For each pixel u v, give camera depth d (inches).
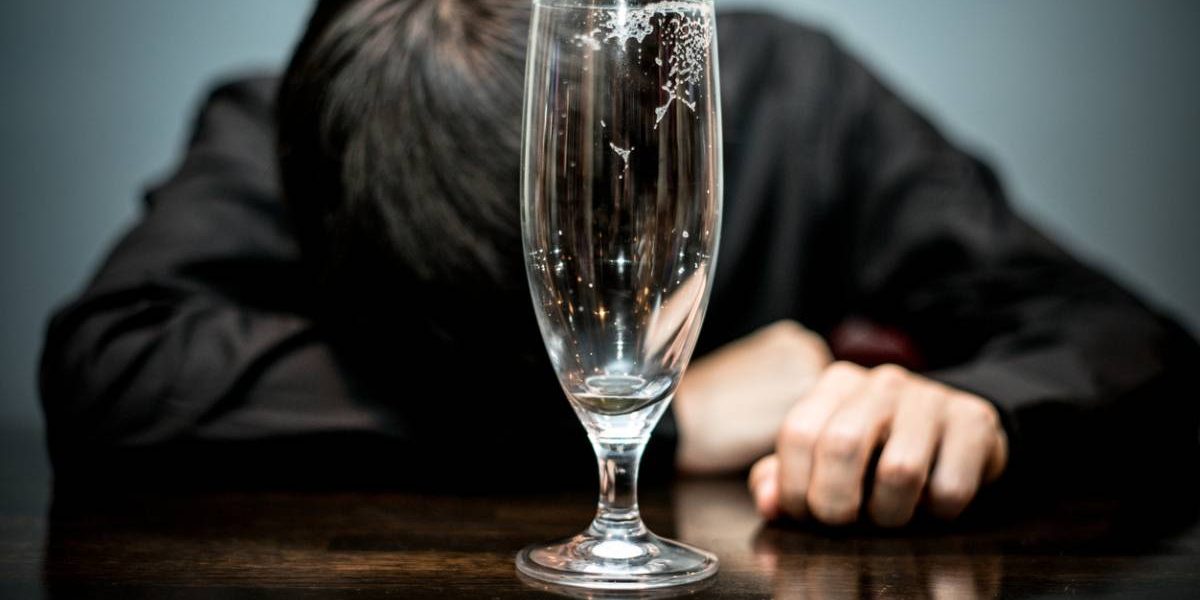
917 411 27.8
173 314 33.7
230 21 66.6
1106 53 69.0
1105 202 69.7
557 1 22.1
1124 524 27.7
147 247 36.2
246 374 31.8
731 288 42.3
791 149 44.1
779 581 23.5
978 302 37.6
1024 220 40.4
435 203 28.1
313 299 32.0
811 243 43.8
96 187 66.6
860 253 43.3
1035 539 26.5
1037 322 34.8
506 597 22.4
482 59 28.0
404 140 28.1
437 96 27.9
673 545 24.8
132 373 32.2
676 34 22.0
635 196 21.9
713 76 22.6
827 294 44.2
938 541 26.3
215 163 39.3
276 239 37.9
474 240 28.1
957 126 69.6
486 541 26.0
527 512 28.6
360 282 29.3
